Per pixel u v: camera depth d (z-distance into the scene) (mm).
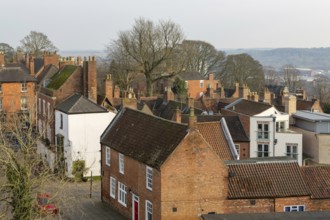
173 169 34938
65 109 56531
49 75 80625
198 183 35438
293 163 38531
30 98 78125
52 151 54906
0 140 38094
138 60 92250
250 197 35875
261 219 30359
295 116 60469
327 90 141625
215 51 129500
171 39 93125
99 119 56281
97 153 56438
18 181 27672
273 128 55000
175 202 35094
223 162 36188
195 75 117250
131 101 48906
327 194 36906
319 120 56438
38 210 31719
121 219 40969
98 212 42938
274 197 36062
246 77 128375
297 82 139875
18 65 89562
